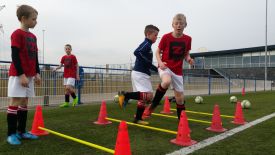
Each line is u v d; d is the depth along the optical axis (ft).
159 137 12.60
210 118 19.12
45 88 26.35
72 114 20.02
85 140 11.97
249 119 18.40
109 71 32.76
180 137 11.59
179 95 15.46
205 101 33.73
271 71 125.18
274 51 131.54
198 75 49.14
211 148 10.77
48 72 26.58
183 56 15.20
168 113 21.25
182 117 11.76
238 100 35.37
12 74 11.14
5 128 14.24
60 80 27.84
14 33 11.14
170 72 15.08
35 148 10.51
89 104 28.32
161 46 15.11
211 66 157.79
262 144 11.46
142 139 12.19
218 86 55.11
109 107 25.21
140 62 16.12
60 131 13.82
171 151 10.27
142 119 17.52
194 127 15.34
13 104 11.26
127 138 8.84
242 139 12.37
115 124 15.88
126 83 35.06
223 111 23.25
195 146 11.07
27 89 11.81
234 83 61.62
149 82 16.40
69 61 25.66
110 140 12.00
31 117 18.17
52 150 10.27
